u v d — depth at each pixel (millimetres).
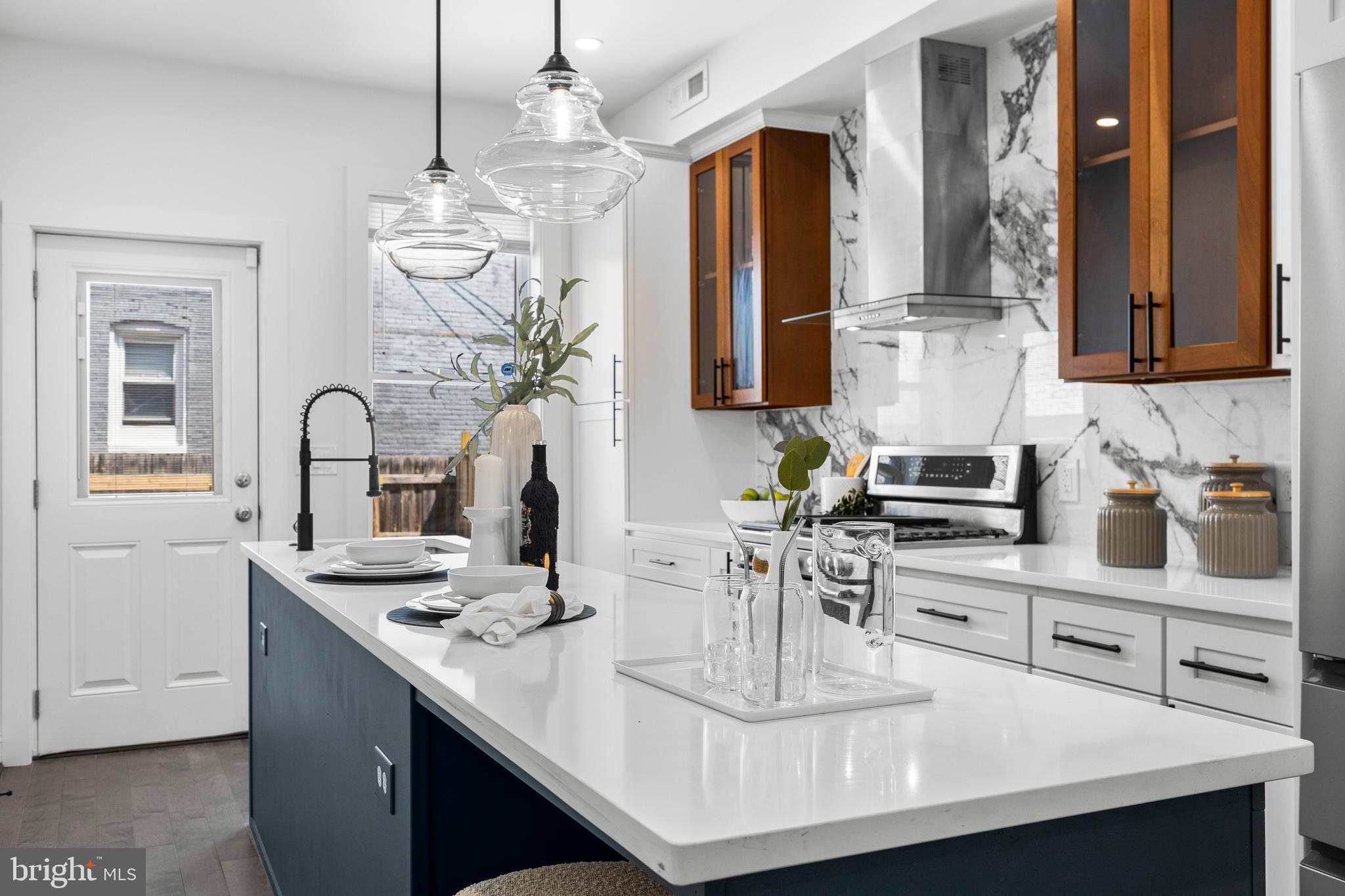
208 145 4246
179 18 3770
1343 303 1712
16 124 3945
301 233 4398
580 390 4688
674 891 776
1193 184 2316
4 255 3906
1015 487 3109
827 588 1225
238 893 2709
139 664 4156
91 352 4141
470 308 4762
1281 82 2135
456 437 4723
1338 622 1715
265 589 2883
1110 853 946
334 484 4445
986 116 3340
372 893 1698
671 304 4359
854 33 3291
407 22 3814
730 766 931
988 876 889
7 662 3877
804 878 814
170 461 4254
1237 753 981
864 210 3912
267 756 2836
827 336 4098
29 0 3609
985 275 3328
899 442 3752
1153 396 2797
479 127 4730
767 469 4484
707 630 1210
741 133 4082
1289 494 2424
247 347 4359
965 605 2561
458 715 1223
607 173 1941
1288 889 1840
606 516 4434
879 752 975
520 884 1252
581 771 916
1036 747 998
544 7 3666
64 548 4043
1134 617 2119
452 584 1794
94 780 3686
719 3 3652
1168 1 2361
